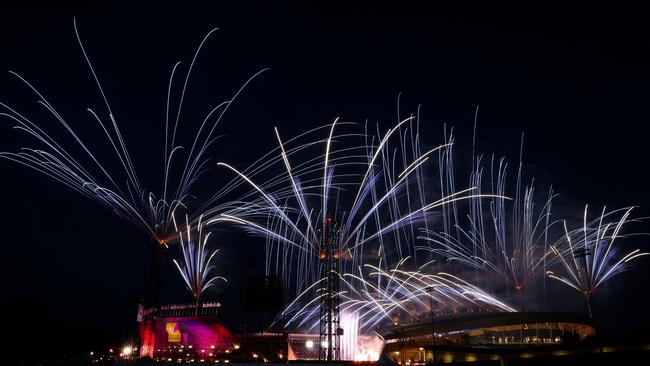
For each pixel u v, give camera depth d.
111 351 116.19
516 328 100.00
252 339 95.75
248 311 73.50
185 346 98.81
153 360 87.81
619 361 52.47
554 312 101.00
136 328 101.19
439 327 101.25
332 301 70.00
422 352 99.62
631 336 56.53
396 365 85.50
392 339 104.44
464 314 105.44
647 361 50.59
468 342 98.12
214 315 100.44
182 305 102.38
